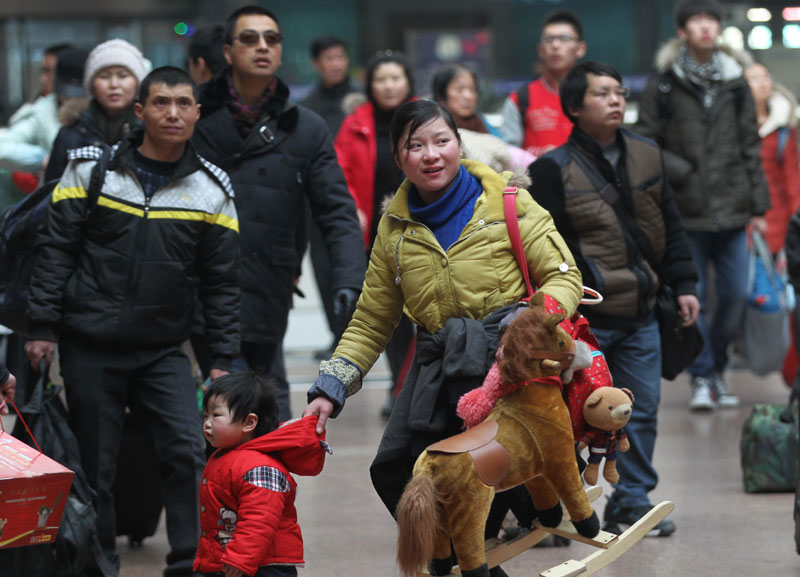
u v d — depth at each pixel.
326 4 24.38
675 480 12.90
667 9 24.31
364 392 19.28
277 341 10.78
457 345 7.32
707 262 16.41
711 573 9.56
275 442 7.52
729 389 18.69
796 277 11.71
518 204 7.49
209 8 23.27
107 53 11.05
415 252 7.53
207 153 10.62
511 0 24.41
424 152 7.40
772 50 24.03
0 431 7.73
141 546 10.90
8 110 22.52
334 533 11.08
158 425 9.30
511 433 7.00
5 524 7.19
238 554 7.26
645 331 10.67
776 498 12.10
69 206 9.13
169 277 9.20
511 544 7.79
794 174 18.83
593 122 10.40
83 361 9.21
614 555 7.81
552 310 7.14
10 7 22.55
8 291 9.52
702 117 15.91
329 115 19.27
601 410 7.31
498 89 24.27
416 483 6.86
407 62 14.98
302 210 11.06
